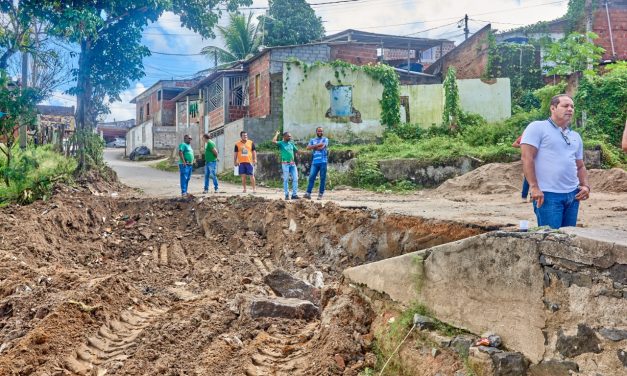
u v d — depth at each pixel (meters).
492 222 7.88
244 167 16.20
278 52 26.64
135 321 7.87
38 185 14.52
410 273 5.39
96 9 16.59
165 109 44.28
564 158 5.32
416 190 18.36
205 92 33.06
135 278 10.79
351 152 21.67
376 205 11.60
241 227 13.48
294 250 11.65
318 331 6.38
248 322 7.19
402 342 5.17
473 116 24.89
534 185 5.34
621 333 3.52
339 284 6.83
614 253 3.58
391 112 24.80
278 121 25.83
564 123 5.37
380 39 33.22
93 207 14.29
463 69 30.14
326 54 28.00
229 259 11.98
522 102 27.03
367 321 5.95
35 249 11.08
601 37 28.64
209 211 14.06
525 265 4.18
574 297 3.83
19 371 6.00
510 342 4.28
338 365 5.49
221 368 6.03
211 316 7.62
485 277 4.53
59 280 9.25
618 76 21.19
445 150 20.52
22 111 15.14
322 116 24.70
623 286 3.54
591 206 10.87
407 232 9.10
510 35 30.17
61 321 7.13
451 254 4.89
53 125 26.56
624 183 14.42
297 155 22.30
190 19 18.94
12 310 8.02
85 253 12.32
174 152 33.94
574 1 28.88
